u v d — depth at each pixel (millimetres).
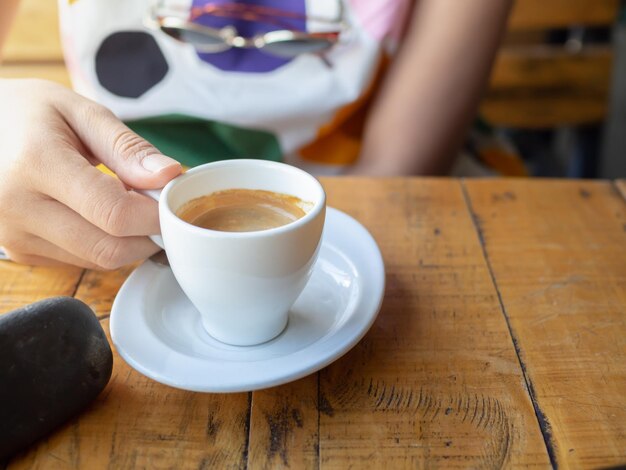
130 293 329
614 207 439
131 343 296
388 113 632
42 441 274
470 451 271
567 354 318
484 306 349
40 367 267
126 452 270
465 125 651
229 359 308
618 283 366
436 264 383
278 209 327
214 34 578
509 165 736
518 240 404
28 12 762
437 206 439
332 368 310
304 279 309
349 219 385
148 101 611
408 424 282
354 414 287
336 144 652
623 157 1042
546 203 443
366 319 310
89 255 343
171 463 266
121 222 325
